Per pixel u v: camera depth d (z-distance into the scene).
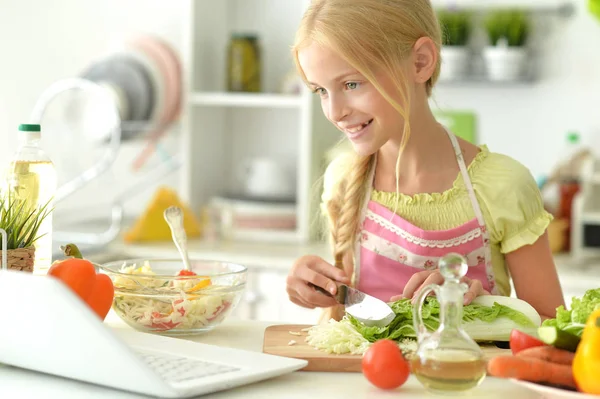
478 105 3.46
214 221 3.37
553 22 3.37
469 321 1.40
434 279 1.51
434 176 1.84
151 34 3.83
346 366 1.31
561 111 3.37
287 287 1.68
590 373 1.06
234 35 3.53
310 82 1.59
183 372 1.21
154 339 1.40
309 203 3.37
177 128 3.76
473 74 3.46
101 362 1.13
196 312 1.51
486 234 1.79
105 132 3.52
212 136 3.71
